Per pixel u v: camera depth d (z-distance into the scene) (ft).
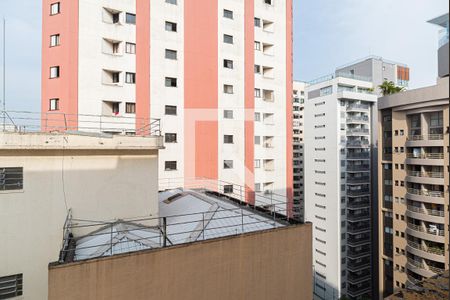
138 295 31.86
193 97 96.89
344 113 177.27
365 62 200.75
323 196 179.73
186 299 34.55
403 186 111.45
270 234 40.75
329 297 172.86
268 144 112.37
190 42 96.94
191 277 34.94
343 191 173.27
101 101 85.30
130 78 89.25
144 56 90.22
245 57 106.32
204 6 99.55
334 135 174.19
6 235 36.09
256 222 45.27
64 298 28.63
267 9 112.47
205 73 98.94
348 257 171.63
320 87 195.52
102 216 41.68
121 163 43.29
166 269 33.42
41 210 37.93
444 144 98.22
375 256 172.14
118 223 39.86
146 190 45.24
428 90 101.04
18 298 36.35
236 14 105.19
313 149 187.42
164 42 93.04
